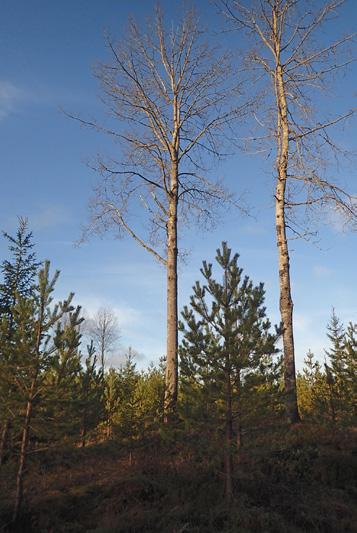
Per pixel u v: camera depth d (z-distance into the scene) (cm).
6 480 1065
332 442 1055
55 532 804
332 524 758
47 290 982
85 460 1211
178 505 838
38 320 965
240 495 832
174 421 1012
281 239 1363
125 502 886
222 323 897
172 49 1606
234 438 866
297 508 802
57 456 1219
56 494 965
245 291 925
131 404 1452
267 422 907
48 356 949
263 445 868
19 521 858
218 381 864
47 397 929
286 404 1217
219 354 863
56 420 933
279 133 1467
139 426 1217
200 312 920
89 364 1555
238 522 746
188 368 895
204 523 767
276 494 852
